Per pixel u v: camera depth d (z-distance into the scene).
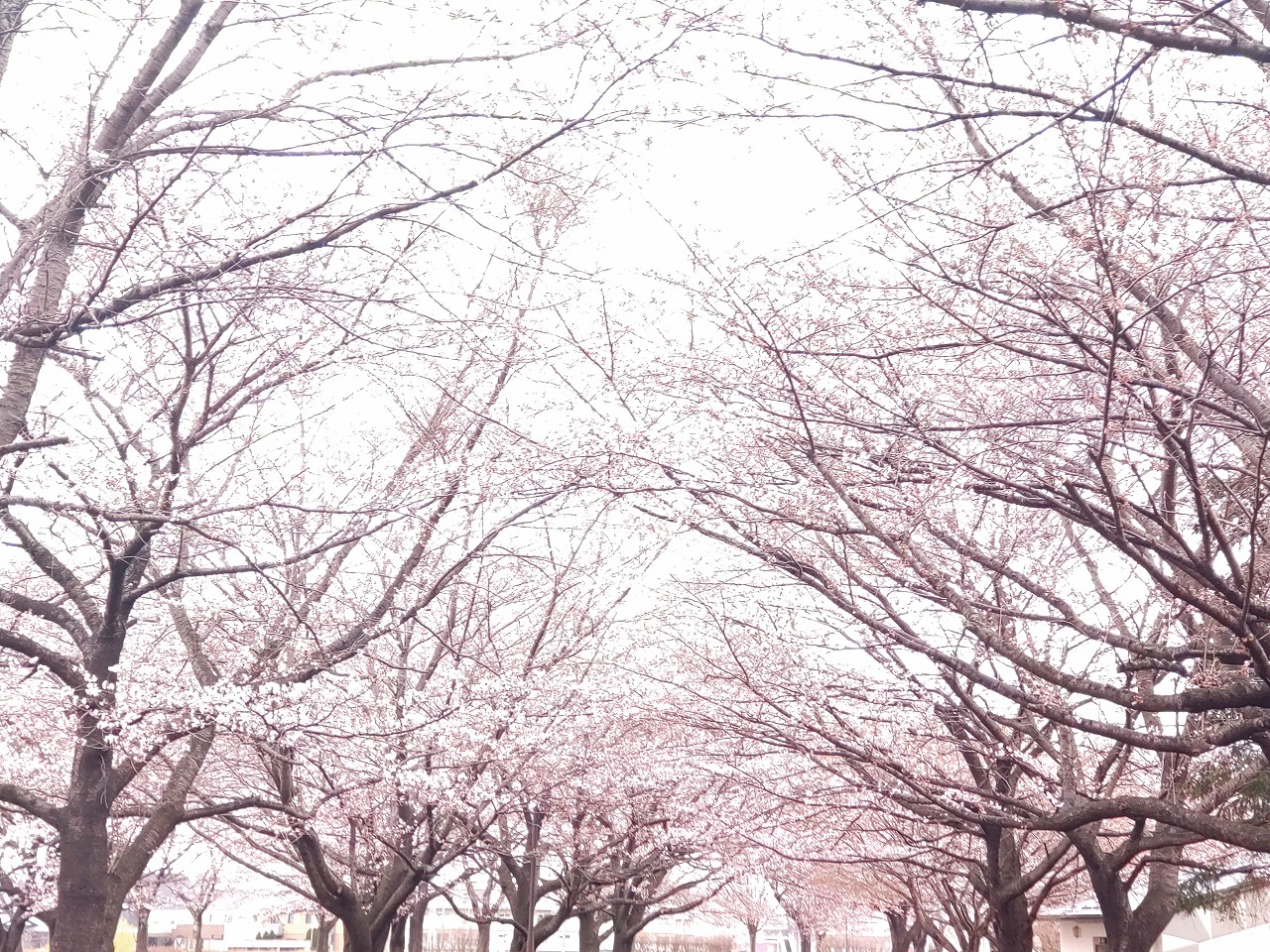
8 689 10.45
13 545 8.12
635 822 15.33
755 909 30.64
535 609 14.98
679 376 7.49
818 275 7.09
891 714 9.36
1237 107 6.19
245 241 7.20
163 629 11.38
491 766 12.11
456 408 9.95
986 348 6.73
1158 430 5.91
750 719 9.27
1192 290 5.97
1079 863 13.59
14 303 7.31
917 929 24.48
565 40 6.72
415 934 20.50
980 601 7.38
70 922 7.66
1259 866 8.76
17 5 7.03
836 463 7.33
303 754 9.62
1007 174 6.35
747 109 5.84
